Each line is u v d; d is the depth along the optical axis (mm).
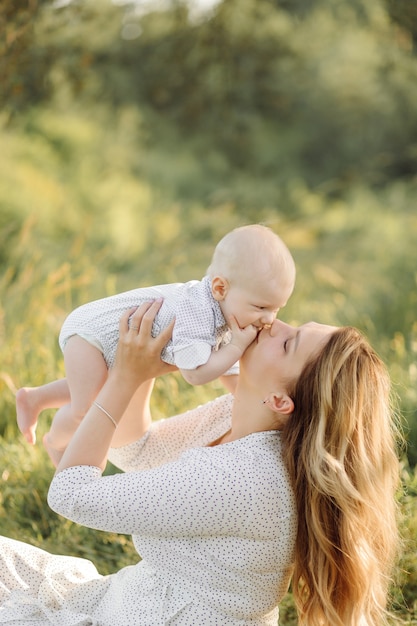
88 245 9406
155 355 2293
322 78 17031
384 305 6715
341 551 2178
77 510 2182
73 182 11516
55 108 13367
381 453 2250
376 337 5863
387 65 16484
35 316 5367
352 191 16156
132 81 14883
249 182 16125
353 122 17609
